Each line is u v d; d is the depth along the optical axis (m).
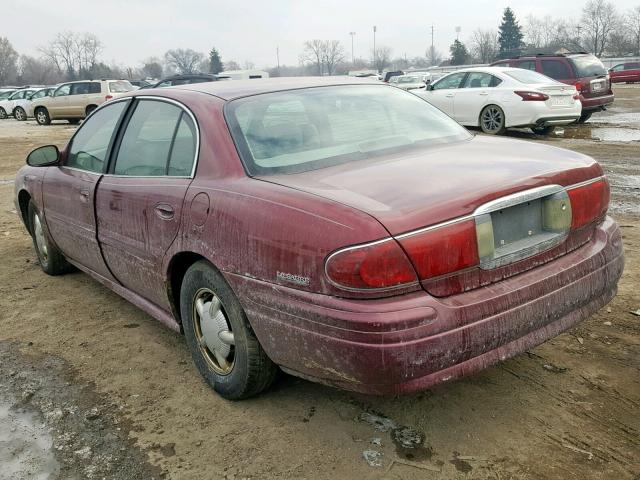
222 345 3.10
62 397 3.30
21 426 3.05
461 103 13.55
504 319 2.52
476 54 104.81
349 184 2.69
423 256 2.37
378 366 2.32
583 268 2.87
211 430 2.95
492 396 3.11
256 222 2.68
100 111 4.34
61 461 2.78
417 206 2.42
